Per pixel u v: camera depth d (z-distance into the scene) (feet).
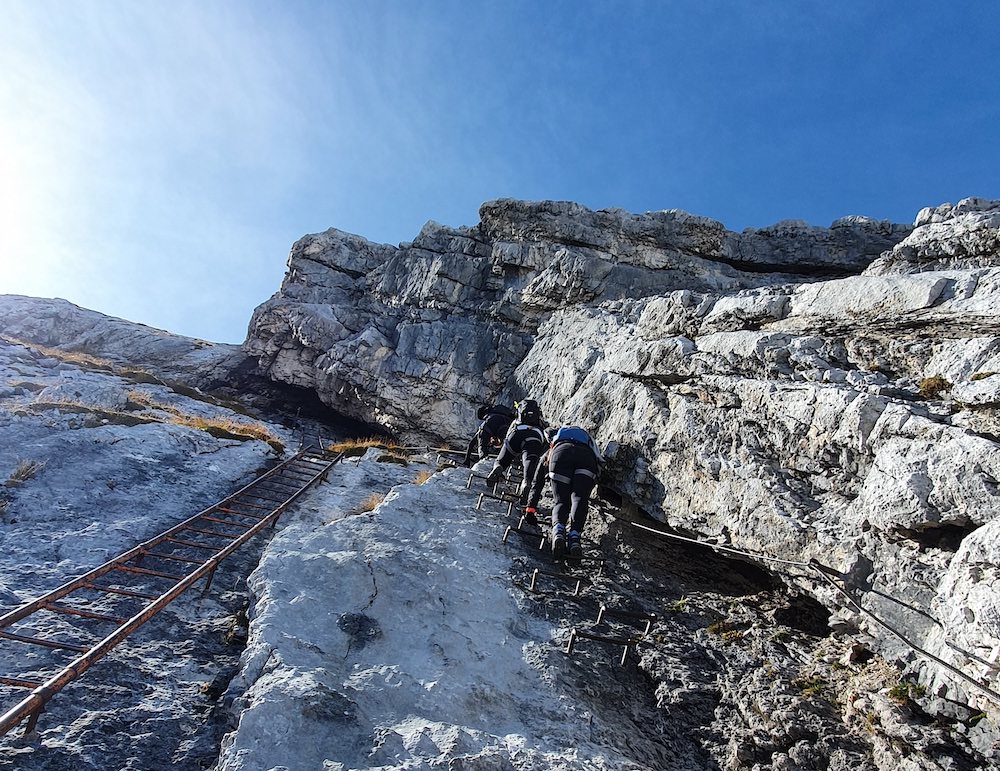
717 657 19.66
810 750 15.06
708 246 57.00
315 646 17.46
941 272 19.61
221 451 40.73
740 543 20.38
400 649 18.33
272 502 33.55
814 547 17.81
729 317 26.89
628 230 57.36
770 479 20.16
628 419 29.01
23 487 28.66
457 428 54.03
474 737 14.89
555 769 14.34
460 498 29.53
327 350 65.51
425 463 43.29
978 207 25.89
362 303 69.97
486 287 60.64
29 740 14.57
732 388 23.34
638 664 19.38
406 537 24.52
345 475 40.06
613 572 24.84
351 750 14.12
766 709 16.67
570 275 52.44
